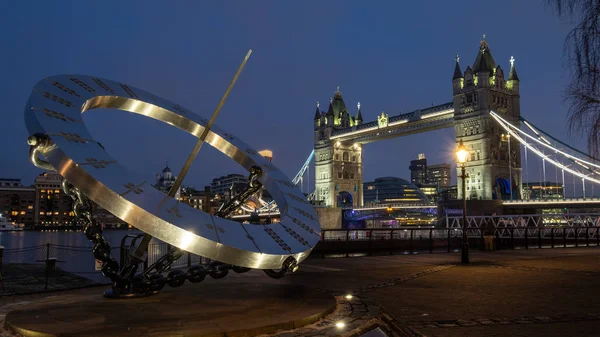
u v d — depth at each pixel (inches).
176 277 339.0
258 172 430.9
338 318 319.6
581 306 428.1
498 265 801.6
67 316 288.8
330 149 7244.1
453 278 625.6
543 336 325.1
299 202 422.9
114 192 277.0
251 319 291.3
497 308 418.9
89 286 566.3
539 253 1099.3
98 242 332.8
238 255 296.8
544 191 7347.4
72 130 311.4
